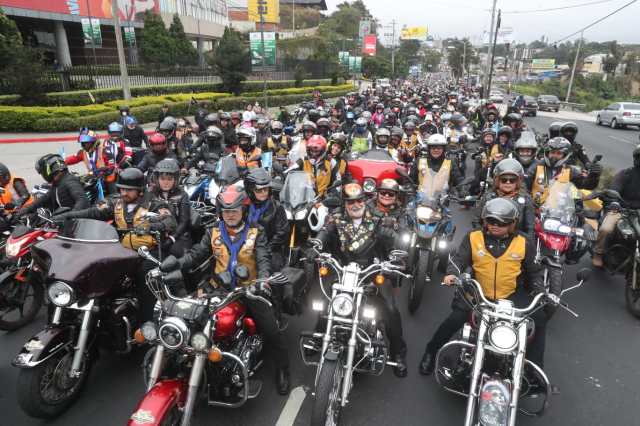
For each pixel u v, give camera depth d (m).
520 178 5.27
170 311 3.17
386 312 4.32
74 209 5.43
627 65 78.00
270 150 10.27
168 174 4.87
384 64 80.12
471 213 10.05
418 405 4.12
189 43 41.16
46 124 19.34
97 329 4.09
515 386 3.19
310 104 20.00
